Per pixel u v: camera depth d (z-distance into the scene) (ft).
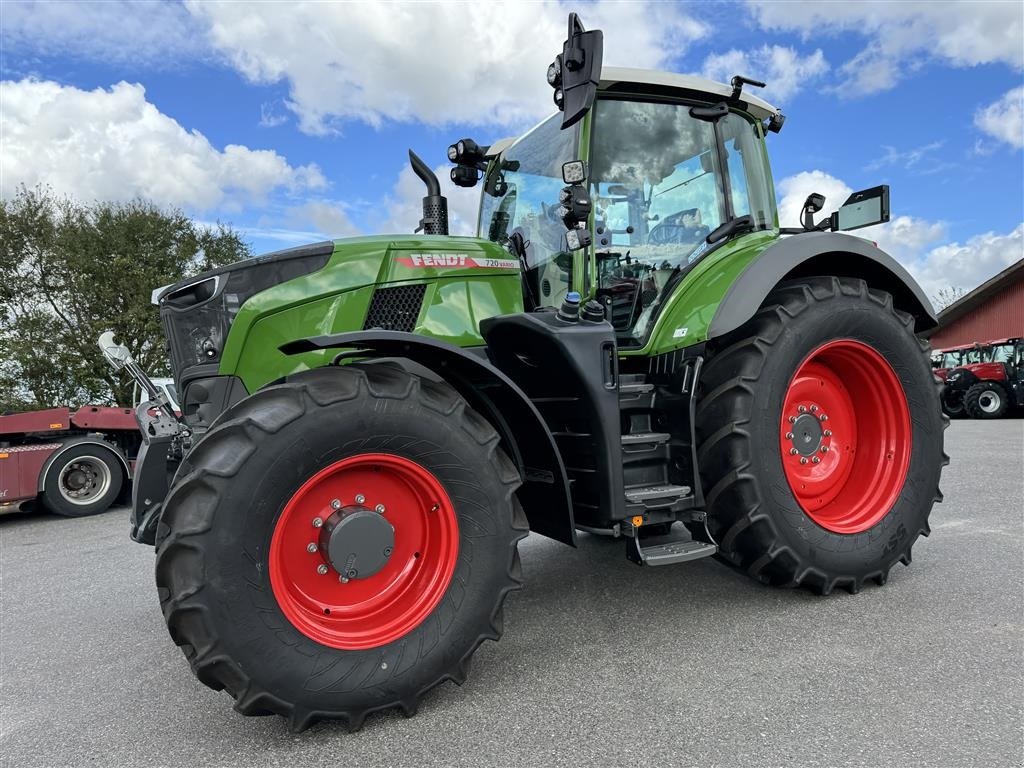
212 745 6.88
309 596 7.09
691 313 9.96
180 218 67.00
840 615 9.46
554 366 8.86
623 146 10.70
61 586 13.85
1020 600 9.71
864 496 10.73
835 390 11.07
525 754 6.37
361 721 6.93
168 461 10.13
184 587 6.24
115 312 60.95
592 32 7.97
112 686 8.55
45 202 61.41
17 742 7.17
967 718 6.63
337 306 8.81
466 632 7.43
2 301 59.00
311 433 6.69
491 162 12.84
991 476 20.31
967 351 55.93
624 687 7.62
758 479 9.37
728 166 11.71
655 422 10.12
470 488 7.54
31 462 23.99
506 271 9.99
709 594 10.61
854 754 6.12
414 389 7.31
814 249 10.30
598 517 8.90
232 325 8.63
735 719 6.81
